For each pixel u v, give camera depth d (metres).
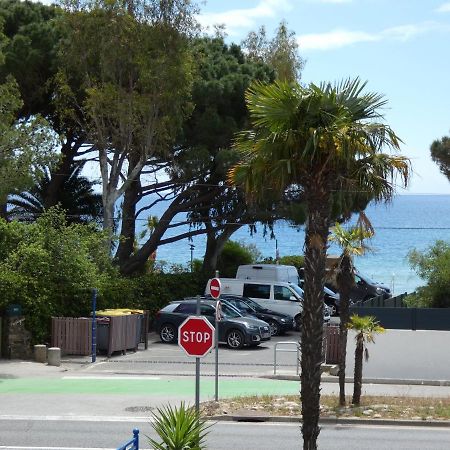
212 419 18.42
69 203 46.66
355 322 19.77
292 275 42.19
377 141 11.54
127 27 34.81
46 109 42.25
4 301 27.89
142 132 36.97
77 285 29.80
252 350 31.08
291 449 15.33
